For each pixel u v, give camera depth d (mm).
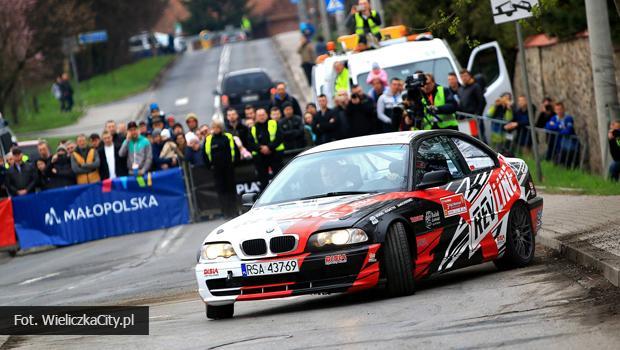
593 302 25297
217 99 159875
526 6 49844
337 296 32031
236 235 29109
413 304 27594
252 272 28594
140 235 68875
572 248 33094
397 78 60469
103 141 70875
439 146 32625
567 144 67125
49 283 48281
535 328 22812
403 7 90125
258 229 28922
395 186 30609
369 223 28500
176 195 70938
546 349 20781
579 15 73938
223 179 67000
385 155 31734
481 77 73062
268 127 66562
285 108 69062
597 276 29188
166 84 193875
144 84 195375
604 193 49562
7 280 52656
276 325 27000
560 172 63281
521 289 28500
